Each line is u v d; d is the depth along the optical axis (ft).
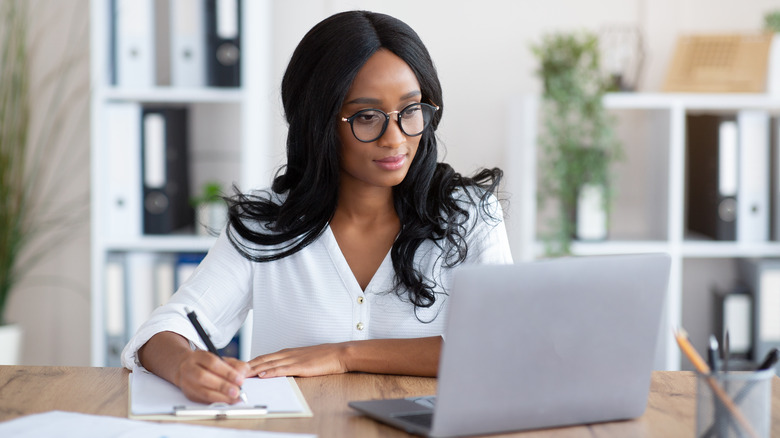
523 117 9.32
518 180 9.54
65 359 10.01
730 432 3.07
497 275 3.17
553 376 3.39
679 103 9.36
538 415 3.43
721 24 10.15
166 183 9.15
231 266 5.13
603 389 3.50
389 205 5.13
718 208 9.65
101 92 8.94
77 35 9.62
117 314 9.15
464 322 3.18
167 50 9.89
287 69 4.92
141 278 9.16
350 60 4.58
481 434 3.38
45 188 9.72
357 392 4.07
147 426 3.40
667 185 9.68
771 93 9.47
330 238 5.08
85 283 9.89
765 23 9.81
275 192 5.25
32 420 3.45
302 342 5.08
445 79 10.22
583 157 9.35
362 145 4.64
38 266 9.89
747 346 9.82
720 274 10.61
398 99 4.63
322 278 5.08
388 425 3.54
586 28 10.17
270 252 5.11
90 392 4.02
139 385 4.10
